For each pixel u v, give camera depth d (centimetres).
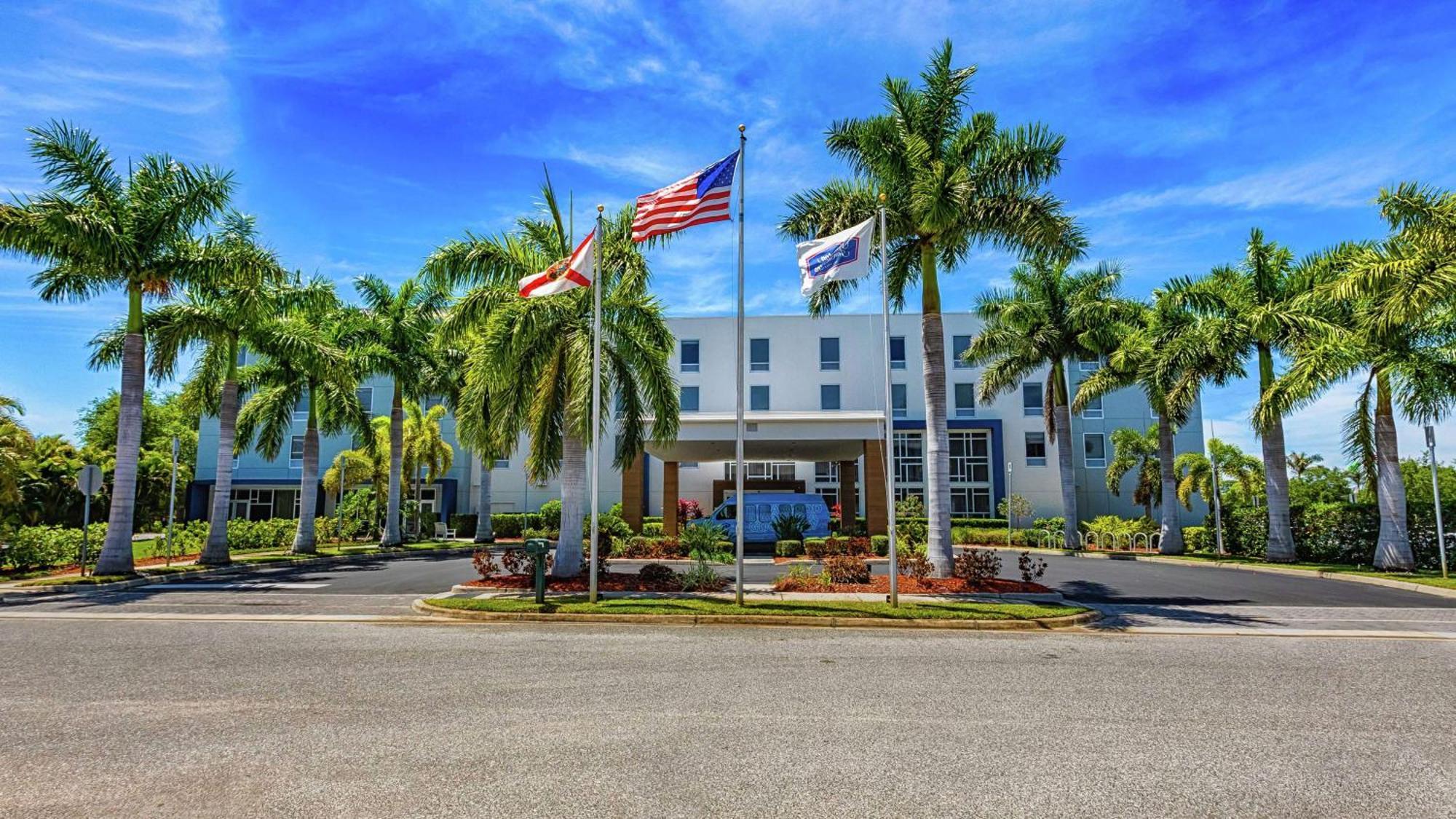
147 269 1800
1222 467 3325
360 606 1323
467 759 516
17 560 1873
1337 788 474
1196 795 461
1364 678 789
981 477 4353
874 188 1616
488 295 1507
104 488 3691
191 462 5369
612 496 4275
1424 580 1683
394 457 3048
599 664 838
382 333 2917
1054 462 4284
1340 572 1895
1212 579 1856
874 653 914
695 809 435
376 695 691
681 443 2844
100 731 577
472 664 834
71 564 2016
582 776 486
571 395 1458
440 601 1304
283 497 4453
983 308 3048
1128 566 2297
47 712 632
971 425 4312
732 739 564
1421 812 438
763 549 2606
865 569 1523
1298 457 5612
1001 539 3347
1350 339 1936
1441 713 649
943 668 824
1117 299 2827
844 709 651
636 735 575
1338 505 2252
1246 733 588
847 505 3425
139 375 1822
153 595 1488
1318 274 2183
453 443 4431
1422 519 2012
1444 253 1620
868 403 4397
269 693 698
